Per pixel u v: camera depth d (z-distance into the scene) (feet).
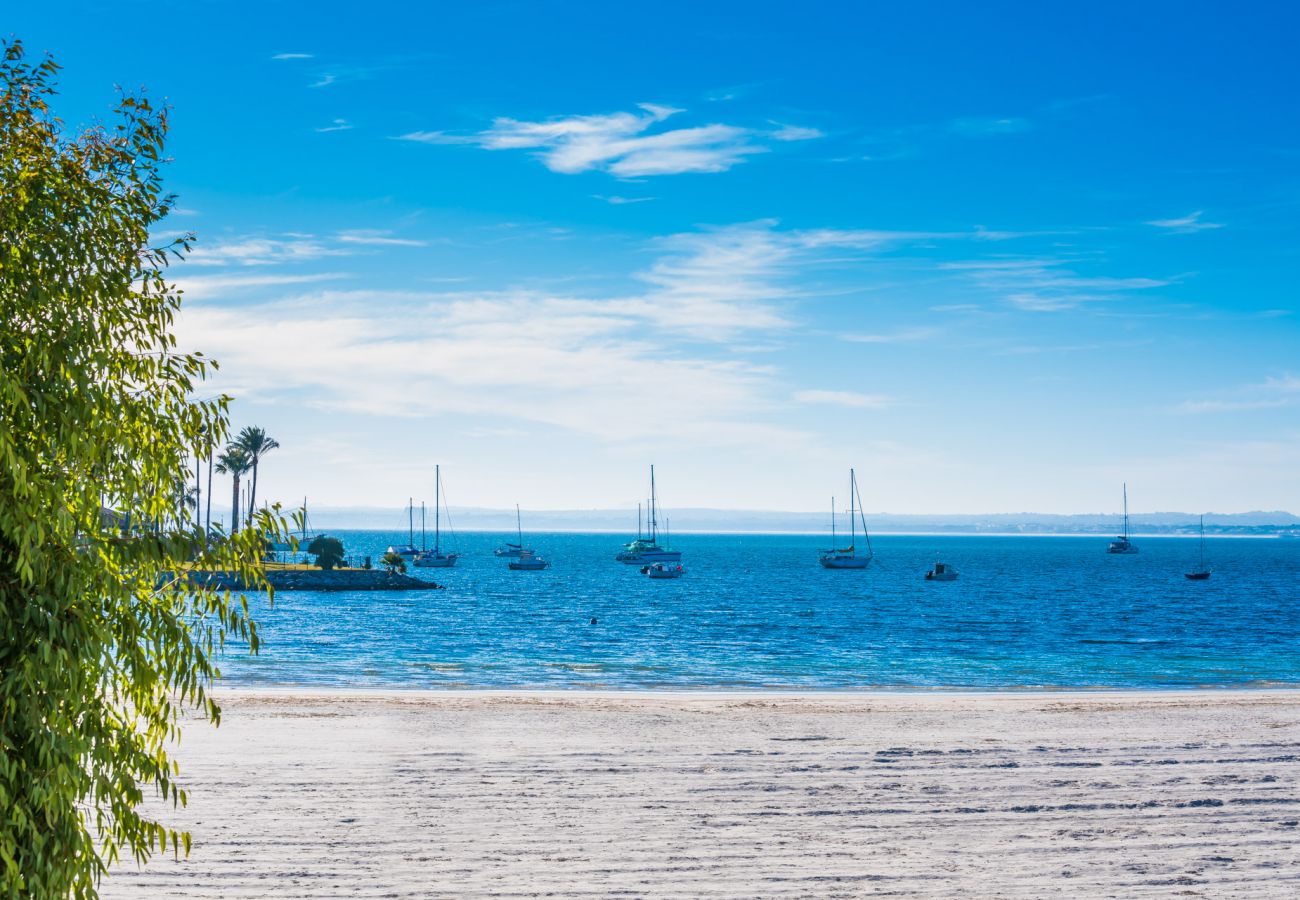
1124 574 471.62
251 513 17.34
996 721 59.06
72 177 16.24
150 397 17.53
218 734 51.39
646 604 264.31
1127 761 47.21
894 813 38.19
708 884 30.30
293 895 28.89
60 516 15.08
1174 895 29.73
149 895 28.71
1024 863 32.53
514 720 57.62
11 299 15.55
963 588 350.02
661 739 51.98
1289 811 38.75
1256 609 247.50
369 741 50.37
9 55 15.89
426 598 284.41
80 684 16.20
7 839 14.97
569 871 31.32
